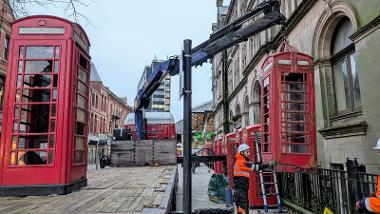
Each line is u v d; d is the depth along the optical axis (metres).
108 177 8.48
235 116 25.45
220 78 37.25
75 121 6.45
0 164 5.70
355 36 7.09
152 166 13.12
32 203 4.71
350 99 8.02
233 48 28.89
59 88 6.06
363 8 7.00
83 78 7.20
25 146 6.17
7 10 9.63
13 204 4.64
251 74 18.98
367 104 6.71
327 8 8.59
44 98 6.40
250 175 10.66
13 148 5.82
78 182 6.25
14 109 5.97
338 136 7.87
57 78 6.20
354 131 7.12
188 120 3.83
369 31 6.59
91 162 39.31
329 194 7.52
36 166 5.70
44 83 6.41
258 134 11.09
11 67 6.11
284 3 13.49
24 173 5.66
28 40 6.21
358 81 7.68
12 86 6.03
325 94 8.84
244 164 7.67
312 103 8.95
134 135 18.38
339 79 8.70
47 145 5.86
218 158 15.76
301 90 9.73
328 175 7.43
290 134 9.27
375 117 6.41
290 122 8.71
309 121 8.93
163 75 11.88
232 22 8.37
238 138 13.44
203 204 11.48
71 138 6.05
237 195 7.62
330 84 8.88
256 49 18.70
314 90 9.05
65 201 4.82
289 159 8.34
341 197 7.02
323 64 9.01
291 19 11.46
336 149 7.98
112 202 4.57
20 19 6.28
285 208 10.30
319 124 8.88
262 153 9.46
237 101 26.09
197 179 20.92
